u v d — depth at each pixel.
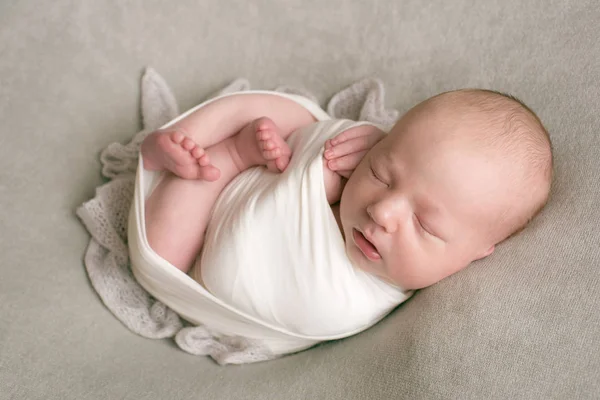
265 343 1.11
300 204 1.04
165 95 1.34
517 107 0.99
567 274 0.94
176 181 1.11
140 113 1.33
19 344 0.99
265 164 1.14
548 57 1.25
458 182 0.93
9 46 1.18
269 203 1.05
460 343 0.89
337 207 1.10
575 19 1.25
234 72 1.41
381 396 0.89
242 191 1.13
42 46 1.21
